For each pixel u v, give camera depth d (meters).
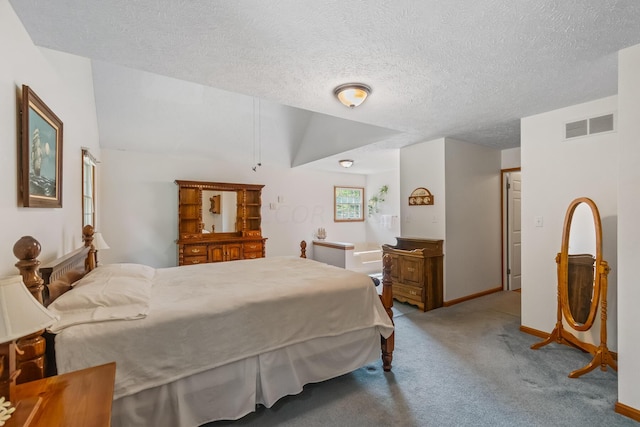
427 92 2.42
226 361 1.72
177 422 1.57
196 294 1.95
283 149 5.73
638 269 1.79
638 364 1.79
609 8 1.41
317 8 1.39
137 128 4.36
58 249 2.04
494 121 3.22
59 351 1.34
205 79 2.18
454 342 2.90
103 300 1.62
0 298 0.85
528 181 3.07
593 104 2.61
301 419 1.82
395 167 6.43
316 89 2.36
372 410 1.90
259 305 1.87
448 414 1.86
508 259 4.76
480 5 1.38
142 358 1.50
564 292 2.67
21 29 1.47
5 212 1.30
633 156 1.80
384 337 2.36
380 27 1.55
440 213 4.05
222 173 5.44
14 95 1.40
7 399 0.88
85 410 0.90
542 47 1.76
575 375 2.25
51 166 1.84
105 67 3.47
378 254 6.63
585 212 2.61
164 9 1.38
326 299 2.14
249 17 1.46
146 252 4.80
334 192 6.93
